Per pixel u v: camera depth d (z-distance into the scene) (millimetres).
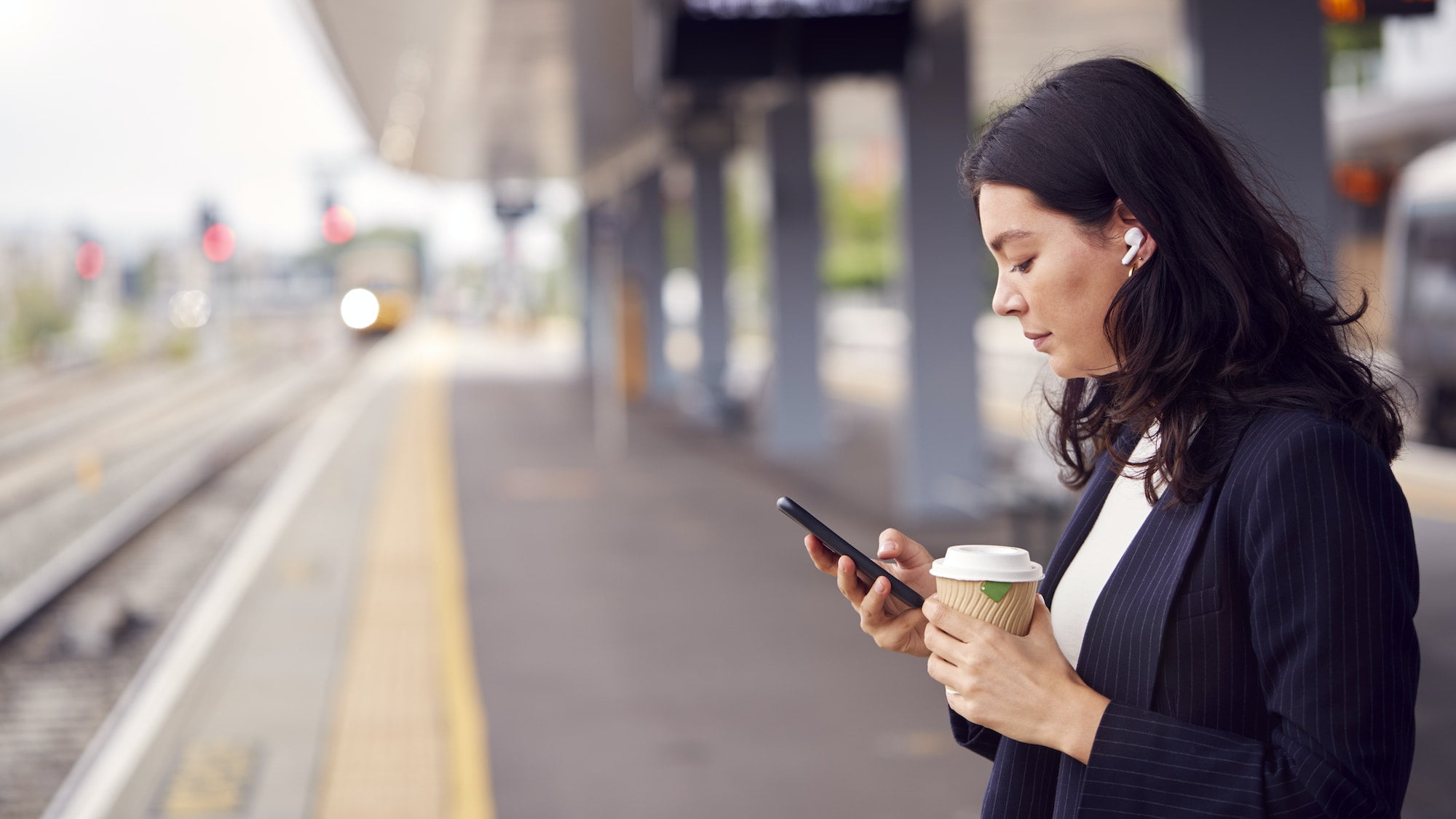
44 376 34500
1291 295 1332
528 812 4312
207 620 7250
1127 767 1242
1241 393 1290
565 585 8047
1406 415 1409
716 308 18703
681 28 7945
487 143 19109
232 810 4355
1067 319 1366
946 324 9672
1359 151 15406
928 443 9727
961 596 1354
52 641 7770
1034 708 1291
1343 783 1146
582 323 30500
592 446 15953
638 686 5816
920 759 4770
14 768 5531
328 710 5512
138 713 5586
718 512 10750
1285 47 5176
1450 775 4391
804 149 13719
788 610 7207
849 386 25344
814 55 8031
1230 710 1278
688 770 4699
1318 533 1201
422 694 5742
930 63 9406
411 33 9922
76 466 17547
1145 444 1439
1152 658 1303
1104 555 1434
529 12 9375
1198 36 5176
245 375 35406
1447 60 17766
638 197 24203
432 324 63812
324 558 9094
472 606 7504
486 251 62562
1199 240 1296
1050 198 1336
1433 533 8750
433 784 4590
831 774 4637
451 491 12344
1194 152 1321
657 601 7523
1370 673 1163
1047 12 10008
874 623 1571
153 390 30516
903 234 9625
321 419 21703
